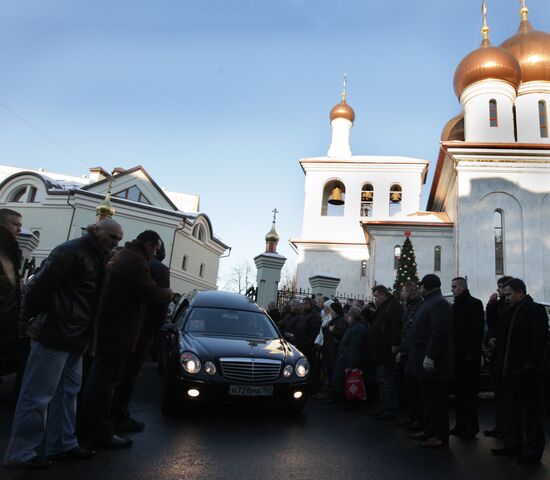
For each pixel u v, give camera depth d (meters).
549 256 19.25
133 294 4.39
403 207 31.12
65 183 34.72
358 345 7.41
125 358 4.50
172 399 5.92
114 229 4.08
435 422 5.34
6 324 4.51
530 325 5.10
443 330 5.32
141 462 4.03
